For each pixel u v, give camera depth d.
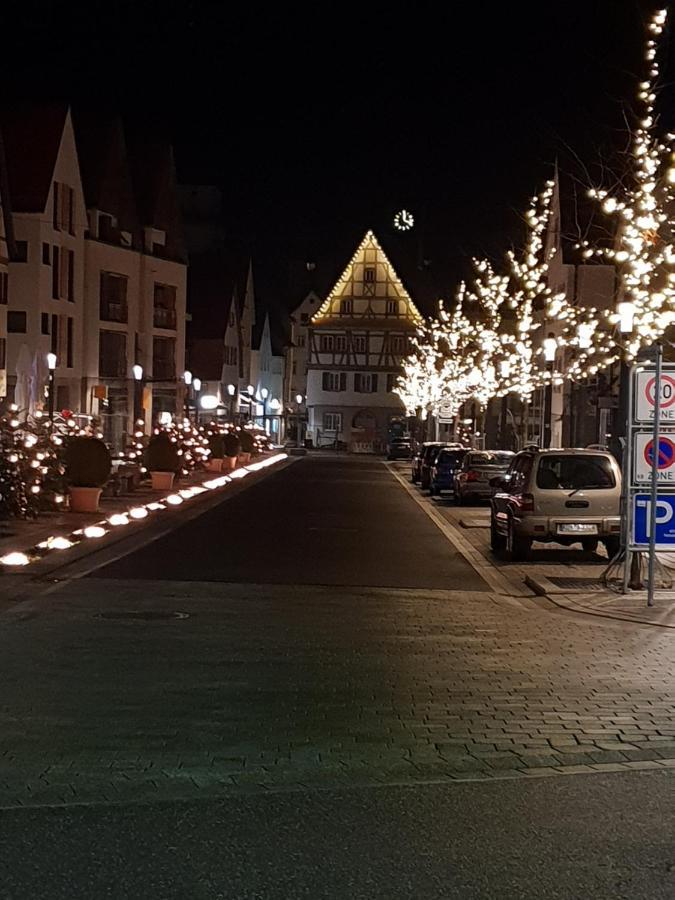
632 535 15.81
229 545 22.28
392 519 30.16
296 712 9.00
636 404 15.53
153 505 31.78
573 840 6.13
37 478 26.06
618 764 7.69
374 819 6.46
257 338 99.75
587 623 13.77
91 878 5.49
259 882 5.47
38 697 9.38
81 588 16.06
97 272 58.97
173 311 68.00
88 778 7.19
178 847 5.94
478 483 35.12
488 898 5.33
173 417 66.06
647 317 20.86
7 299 47.84
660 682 10.24
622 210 20.80
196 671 10.52
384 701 9.41
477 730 8.50
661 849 6.01
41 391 43.19
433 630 13.10
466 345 52.75
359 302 94.62
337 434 95.12
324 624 13.39
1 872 5.55
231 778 7.25
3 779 7.15
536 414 53.06
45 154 52.41
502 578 18.36
